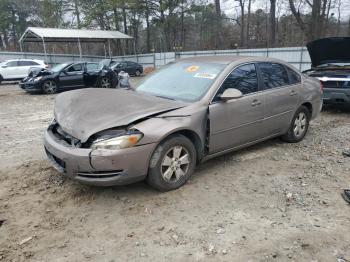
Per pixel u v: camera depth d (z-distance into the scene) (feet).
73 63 56.18
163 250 10.41
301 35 124.16
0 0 163.32
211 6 131.13
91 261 9.94
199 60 17.52
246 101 16.16
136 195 13.66
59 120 13.69
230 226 11.64
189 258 10.05
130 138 12.20
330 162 17.53
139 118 12.69
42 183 14.98
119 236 11.12
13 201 13.43
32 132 25.18
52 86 53.42
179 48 133.90
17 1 169.68
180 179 14.19
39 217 12.26
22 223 11.89
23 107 39.24
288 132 19.86
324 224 11.82
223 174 15.83
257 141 17.87
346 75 28.04
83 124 12.75
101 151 11.97
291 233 11.26
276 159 17.81
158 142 12.84
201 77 15.84
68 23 150.71
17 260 9.98
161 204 13.01
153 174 13.20
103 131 12.32
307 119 20.97
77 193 13.92
